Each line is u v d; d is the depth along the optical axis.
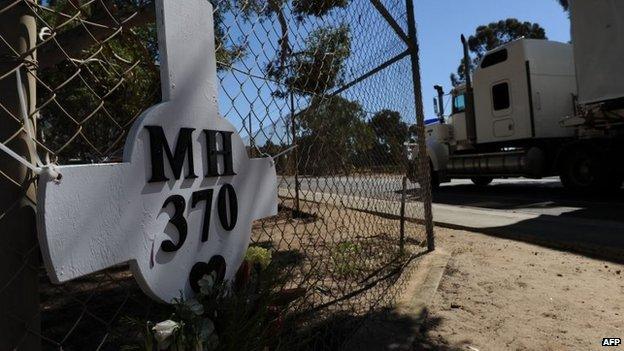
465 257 4.87
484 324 3.13
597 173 10.09
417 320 3.00
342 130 2.99
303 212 3.90
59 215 1.00
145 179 1.21
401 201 4.45
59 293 3.38
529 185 14.26
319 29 2.40
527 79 11.35
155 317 1.65
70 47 1.62
